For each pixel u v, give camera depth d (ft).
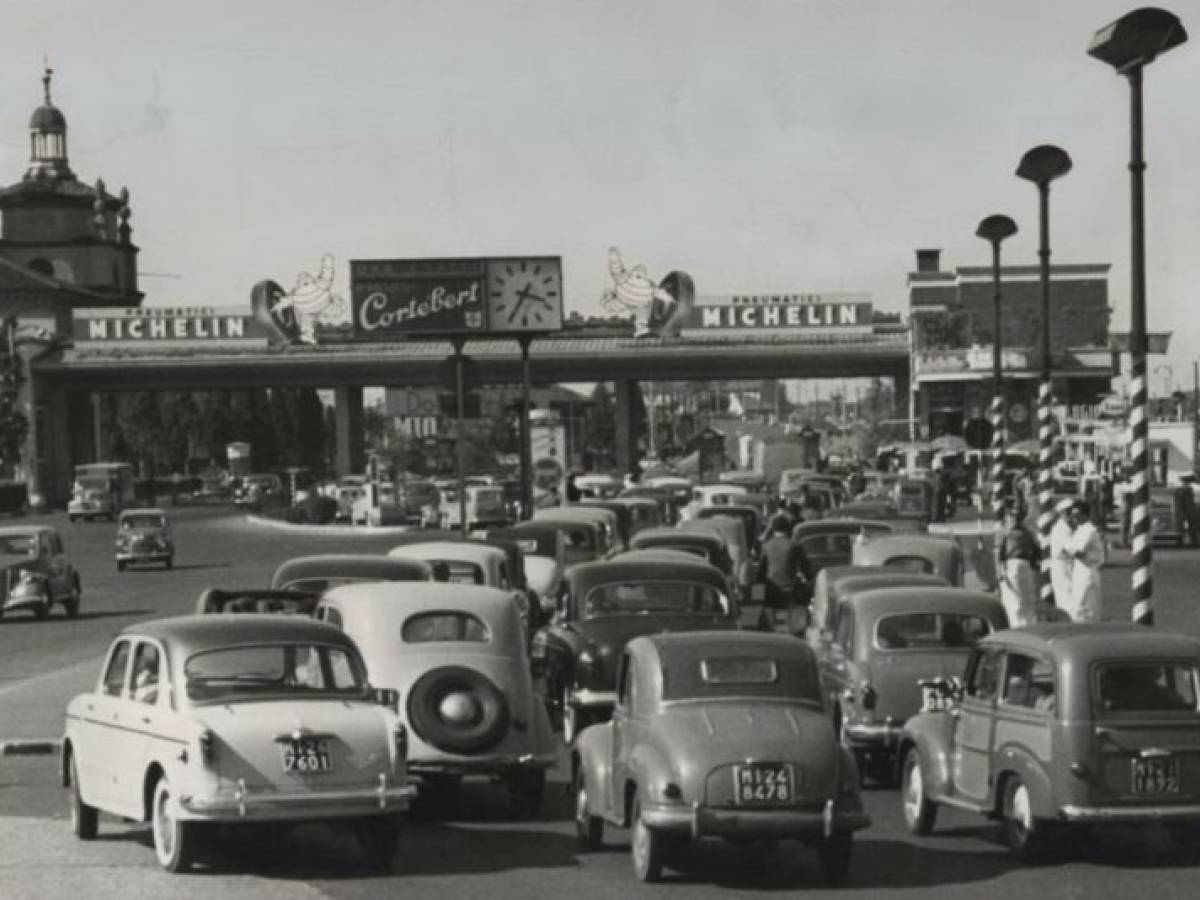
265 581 205.57
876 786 70.85
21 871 54.03
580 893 50.24
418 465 521.65
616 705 56.70
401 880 52.44
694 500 204.85
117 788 56.75
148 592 196.34
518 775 64.18
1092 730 52.70
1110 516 230.48
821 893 50.01
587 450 558.15
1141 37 78.38
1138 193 80.48
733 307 435.94
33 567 161.68
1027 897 49.08
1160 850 56.54
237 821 51.37
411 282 206.90
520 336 196.75
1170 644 53.83
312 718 52.65
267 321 453.99
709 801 50.19
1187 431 265.54
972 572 123.65
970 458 348.59
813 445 374.63
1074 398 406.41
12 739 83.41
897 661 69.05
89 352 464.65
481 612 65.62
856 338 433.07
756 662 53.57
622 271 436.76
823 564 127.85
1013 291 428.97
